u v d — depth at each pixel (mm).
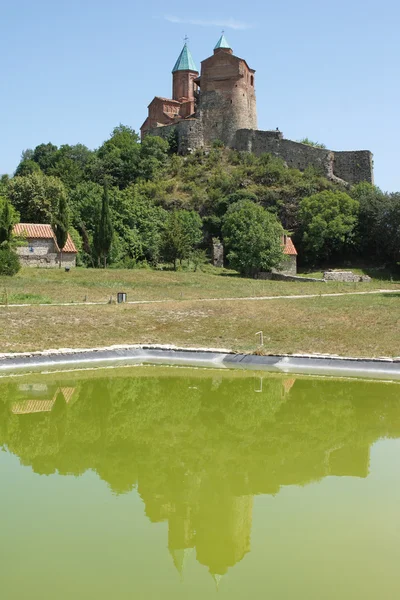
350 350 31891
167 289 51562
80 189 90312
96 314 38781
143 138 115938
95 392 24438
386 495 13781
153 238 83250
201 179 101312
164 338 35500
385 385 25797
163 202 96562
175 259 75562
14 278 51188
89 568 10492
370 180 104125
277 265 72562
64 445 17703
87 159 123938
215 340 35125
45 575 10273
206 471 15508
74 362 31078
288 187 96000
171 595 9664
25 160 132375
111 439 18281
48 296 45000
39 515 12727
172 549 11125
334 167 105438
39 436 18594
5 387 25156
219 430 19219
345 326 36344
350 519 12430
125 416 20875
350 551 11109
